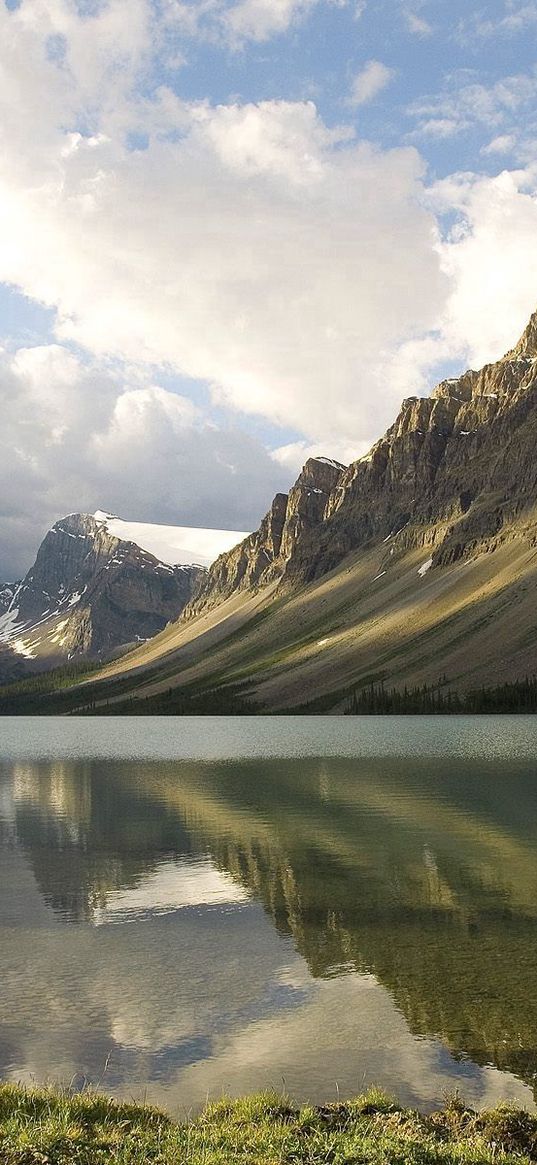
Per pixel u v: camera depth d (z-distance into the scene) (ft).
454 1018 77.92
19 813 221.87
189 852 159.94
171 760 415.23
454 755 396.57
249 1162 49.34
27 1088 64.18
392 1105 59.93
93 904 122.52
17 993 86.89
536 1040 72.95
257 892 127.24
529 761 356.38
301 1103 62.75
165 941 103.91
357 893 125.49
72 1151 50.62
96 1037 75.72
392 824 188.75
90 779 318.04
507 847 159.43
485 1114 57.47
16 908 120.47
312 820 197.26
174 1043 74.33
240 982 88.84
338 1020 78.18
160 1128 55.67
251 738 610.24
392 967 92.12
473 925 107.96
